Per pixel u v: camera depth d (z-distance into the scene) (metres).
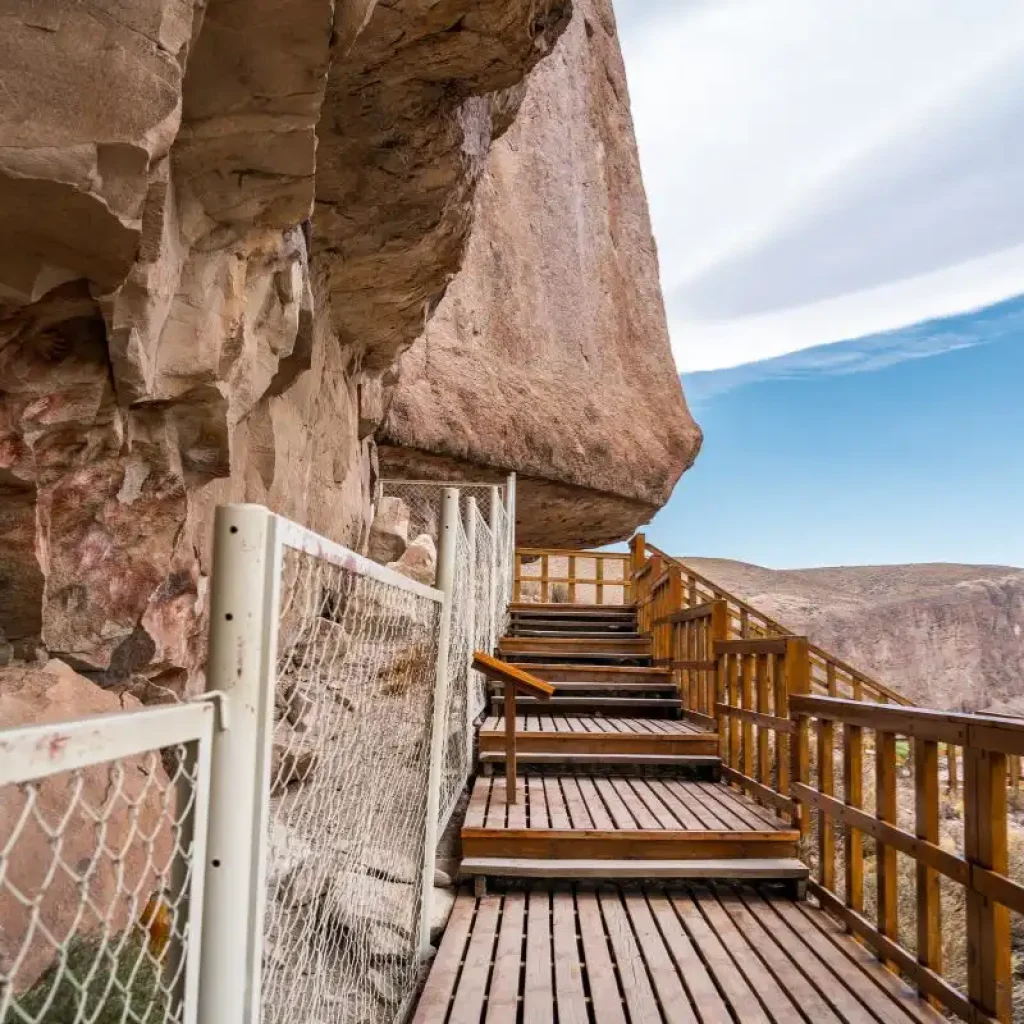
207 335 2.96
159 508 3.15
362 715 2.01
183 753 1.11
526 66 3.99
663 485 16.44
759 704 4.86
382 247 5.23
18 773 0.75
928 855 2.81
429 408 12.11
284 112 2.71
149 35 2.10
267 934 1.53
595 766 5.50
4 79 1.99
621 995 2.87
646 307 19.05
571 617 10.11
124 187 2.14
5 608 2.78
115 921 2.08
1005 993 2.42
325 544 1.59
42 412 2.64
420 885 3.10
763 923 3.51
